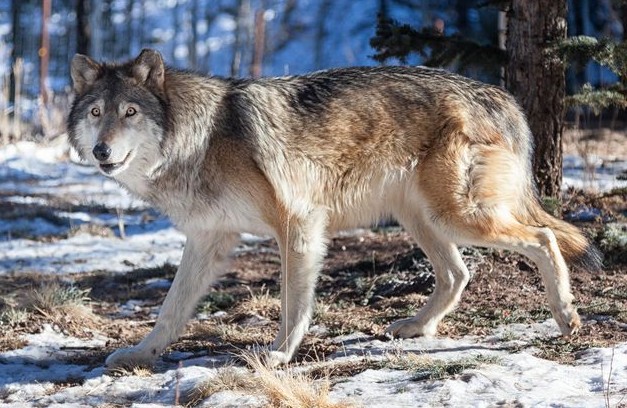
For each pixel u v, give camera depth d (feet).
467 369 33.47
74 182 100.48
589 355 35.81
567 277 38.40
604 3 161.07
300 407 29.78
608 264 49.96
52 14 242.78
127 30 239.71
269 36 221.66
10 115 146.51
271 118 39.32
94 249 68.95
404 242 61.31
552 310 38.32
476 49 53.21
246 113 39.11
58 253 67.46
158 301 53.72
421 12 196.54
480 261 50.31
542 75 51.62
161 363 39.45
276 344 38.06
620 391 30.35
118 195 93.25
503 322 42.24
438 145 39.34
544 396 29.89
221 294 51.72
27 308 47.50
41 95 144.36
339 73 41.14
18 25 213.46
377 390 31.89
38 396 34.63
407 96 40.11
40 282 57.77
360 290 50.37
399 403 29.91
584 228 53.31
